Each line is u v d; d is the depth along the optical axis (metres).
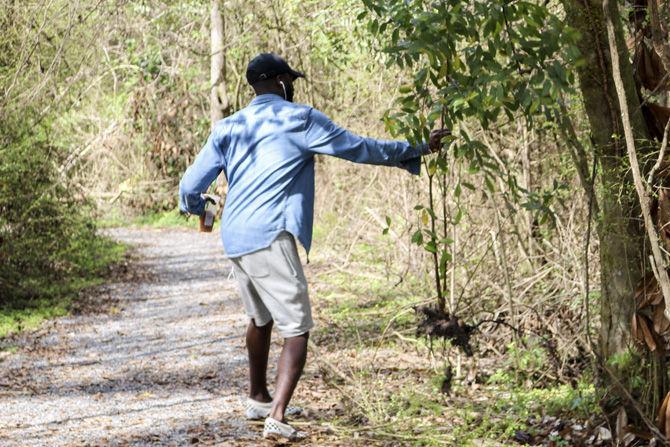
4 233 13.31
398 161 5.64
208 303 13.31
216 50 15.77
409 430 5.79
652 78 5.04
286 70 5.90
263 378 6.23
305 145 5.64
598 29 4.91
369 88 12.88
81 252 16.48
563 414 5.87
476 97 4.86
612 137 4.95
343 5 10.95
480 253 8.66
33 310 12.59
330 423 6.01
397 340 8.95
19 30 13.01
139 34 16.92
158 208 29.44
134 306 13.21
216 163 5.86
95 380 8.15
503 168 8.40
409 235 10.77
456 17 4.74
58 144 14.66
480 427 5.72
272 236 5.60
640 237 5.14
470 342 7.93
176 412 6.70
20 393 7.61
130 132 28.61
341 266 14.20
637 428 5.04
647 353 5.20
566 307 7.51
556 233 8.30
